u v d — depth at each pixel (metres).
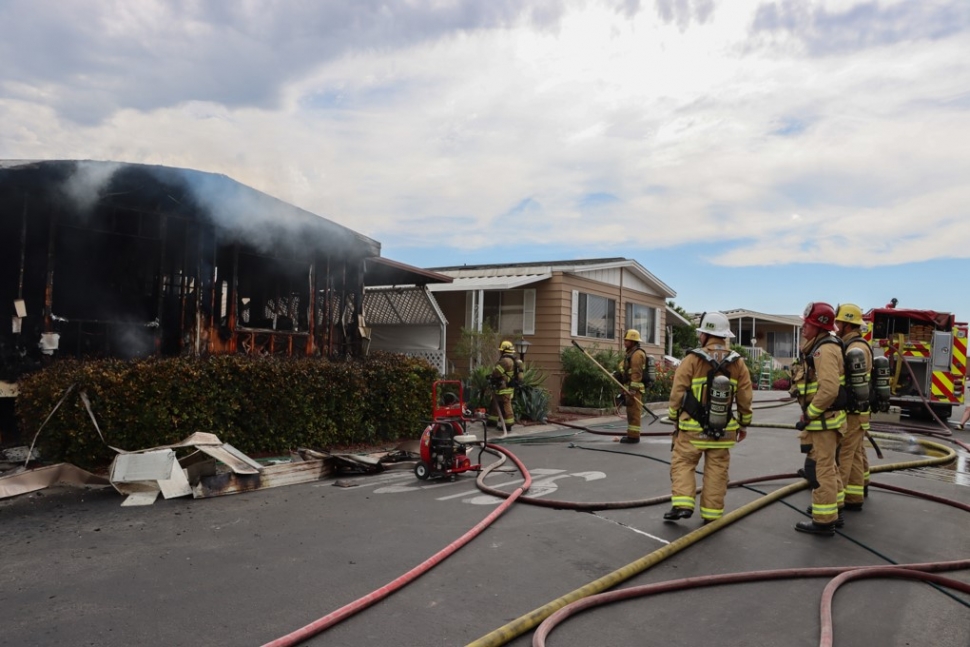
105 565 4.39
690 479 5.53
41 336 7.68
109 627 3.46
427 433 7.45
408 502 6.37
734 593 4.18
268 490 6.79
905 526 5.84
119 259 10.65
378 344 16.38
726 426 5.40
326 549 4.82
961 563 4.72
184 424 7.59
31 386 6.88
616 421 14.58
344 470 7.91
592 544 5.09
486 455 9.42
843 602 4.07
